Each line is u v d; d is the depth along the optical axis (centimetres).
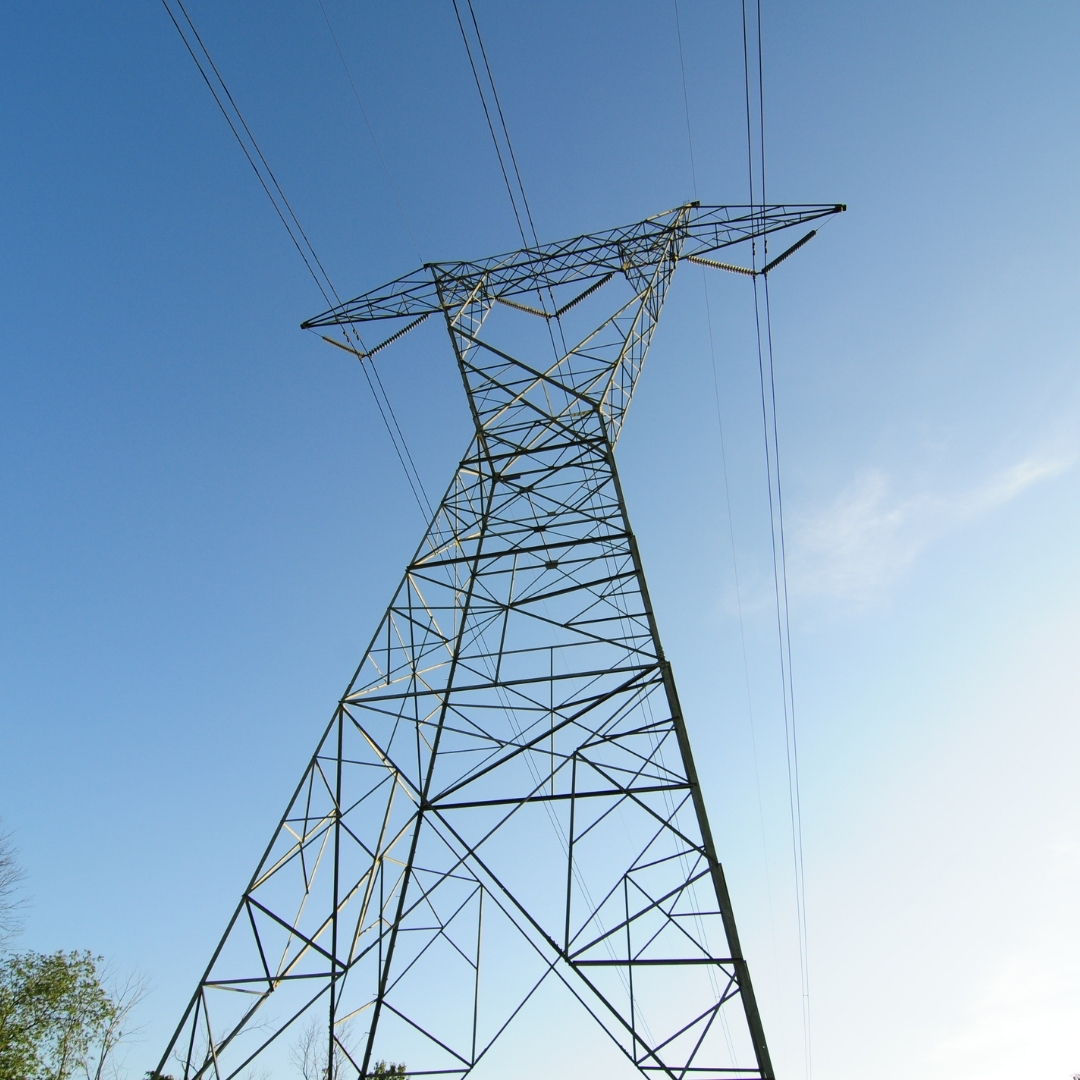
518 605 1773
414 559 1892
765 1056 1110
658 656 1497
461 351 2245
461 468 2098
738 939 1185
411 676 1802
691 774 1361
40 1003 2933
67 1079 2931
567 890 1325
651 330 2408
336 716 1636
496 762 1499
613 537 1758
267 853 1499
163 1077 1291
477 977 1598
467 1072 1374
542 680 1590
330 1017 1352
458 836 1391
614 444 2098
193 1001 1357
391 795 1623
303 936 1446
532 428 2136
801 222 2302
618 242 2366
